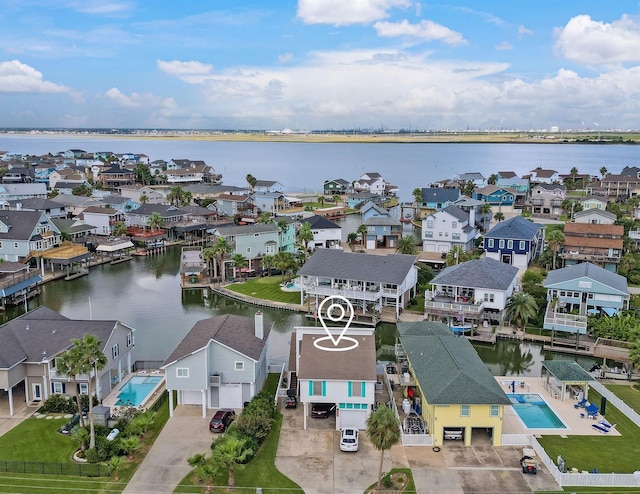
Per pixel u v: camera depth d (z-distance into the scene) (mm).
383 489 34250
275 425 42531
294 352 49969
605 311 64438
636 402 47031
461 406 39156
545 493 33750
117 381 50094
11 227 94125
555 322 60656
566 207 144125
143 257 109938
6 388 42844
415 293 78375
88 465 36281
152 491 34000
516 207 157000
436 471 36312
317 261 74625
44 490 33969
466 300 66438
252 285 86125
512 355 62094
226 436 36562
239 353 43781
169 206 130125
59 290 86062
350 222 150875
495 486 34625
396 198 193750
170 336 65812
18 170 196250
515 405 46594
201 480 35125
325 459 37781
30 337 46938
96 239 110875
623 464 37125
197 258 94938
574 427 42531
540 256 94875
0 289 73125
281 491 34031
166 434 41062
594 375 52812
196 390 44156
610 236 91875
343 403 41656
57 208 127688
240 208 145625
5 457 37500
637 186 165250
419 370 44781
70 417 43219
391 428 33250
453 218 101562
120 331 50250
